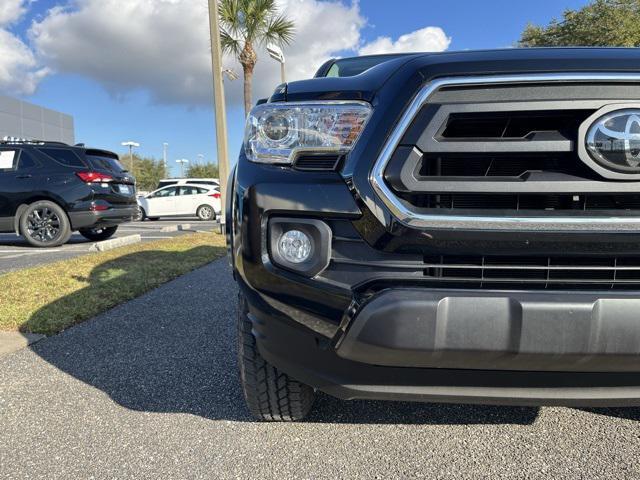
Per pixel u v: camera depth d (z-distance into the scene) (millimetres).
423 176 1377
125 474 1666
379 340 1360
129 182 8602
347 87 1523
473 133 1401
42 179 7668
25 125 35188
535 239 1320
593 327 1292
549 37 21547
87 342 3000
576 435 1898
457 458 1748
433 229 1345
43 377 2471
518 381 1415
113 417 2059
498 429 1952
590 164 1300
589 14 20156
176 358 2732
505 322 1313
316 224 1434
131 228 12625
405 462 1725
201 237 9008
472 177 1360
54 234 7762
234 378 2453
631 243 1308
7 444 1858
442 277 1388
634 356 1307
